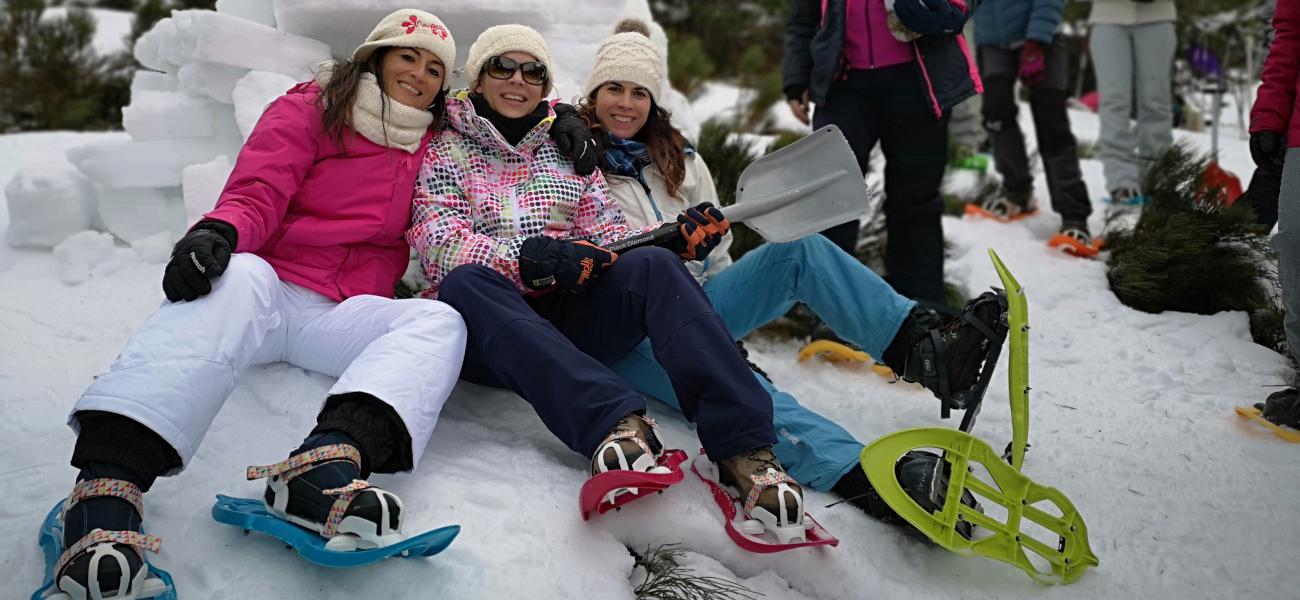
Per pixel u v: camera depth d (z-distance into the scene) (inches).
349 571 72.7
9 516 77.8
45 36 339.3
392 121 94.8
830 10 139.1
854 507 93.5
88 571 64.6
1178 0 408.2
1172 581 87.8
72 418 73.5
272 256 94.6
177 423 73.5
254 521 72.4
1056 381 132.7
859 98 142.3
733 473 86.4
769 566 85.0
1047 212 212.5
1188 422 119.6
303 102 94.3
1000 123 203.8
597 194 104.7
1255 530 95.6
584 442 83.5
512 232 98.5
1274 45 113.2
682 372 86.9
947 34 135.2
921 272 145.9
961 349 96.8
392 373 79.0
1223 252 154.8
